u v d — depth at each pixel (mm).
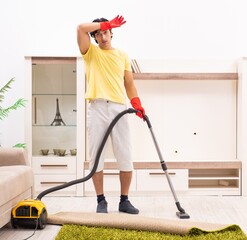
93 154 2744
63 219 2348
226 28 3859
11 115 3891
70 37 3916
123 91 2791
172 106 3662
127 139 2771
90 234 2072
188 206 3029
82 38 2670
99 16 3893
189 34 3871
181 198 3367
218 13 3869
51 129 3549
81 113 3473
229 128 3670
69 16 3916
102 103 2719
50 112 3547
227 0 3869
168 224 2156
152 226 2154
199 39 3869
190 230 2074
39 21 3922
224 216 2688
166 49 3867
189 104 3666
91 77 2740
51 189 2572
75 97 3531
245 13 3857
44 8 3918
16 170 2434
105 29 2668
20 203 2281
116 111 2727
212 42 3863
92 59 2750
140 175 3455
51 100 3541
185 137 3668
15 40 3928
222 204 3102
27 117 3465
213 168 3473
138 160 3594
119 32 3877
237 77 3592
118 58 2775
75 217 2391
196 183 3715
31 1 3920
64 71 3527
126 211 2785
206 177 3504
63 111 3547
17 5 3926
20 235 2184
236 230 2131
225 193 3500
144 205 3070
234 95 3664
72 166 3473
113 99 2729
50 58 3496
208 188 3502
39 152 3551
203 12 3873
